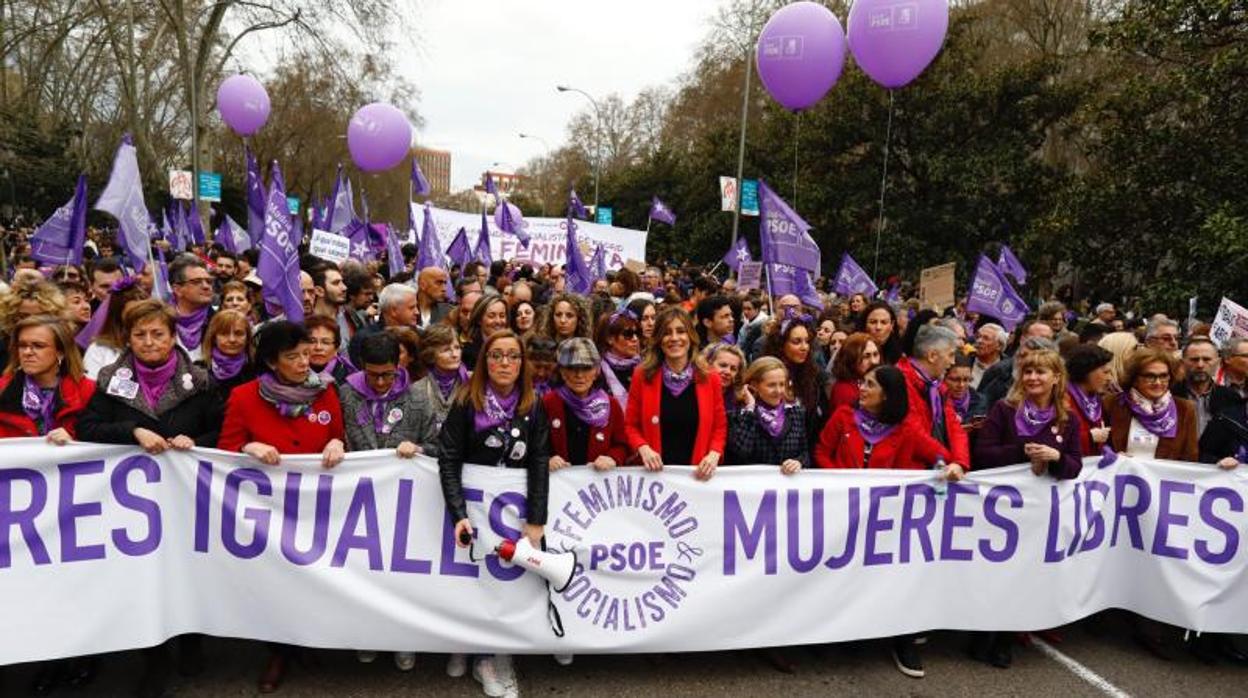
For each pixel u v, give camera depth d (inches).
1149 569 171.9
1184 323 482.3
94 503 136.6
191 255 194.7
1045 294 802.2
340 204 435.5
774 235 306.7
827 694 149.8
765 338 205.9
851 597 159.8
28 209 1373.0
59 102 1497.3
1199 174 500.7
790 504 157.6
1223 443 180.1
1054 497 166.2
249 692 141.4
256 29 961.5
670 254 1421.0
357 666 152.2
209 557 142.2
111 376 139.0
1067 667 164.4
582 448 159.6
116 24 1084.5
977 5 986.1
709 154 1187.9
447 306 258.5
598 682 150.5
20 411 140.3
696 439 159.3
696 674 155.3
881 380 165.0
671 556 153.7
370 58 987.9
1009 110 854.5
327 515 144.5
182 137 1658.5
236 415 143.5
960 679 157.9
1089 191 555.5
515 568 148.1
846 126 906.1
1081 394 174.6
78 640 135.2
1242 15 466.6
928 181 884.0
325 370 171.9
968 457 169.3
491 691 143.3
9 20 1210.6
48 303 167.8
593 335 212.2
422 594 146.4
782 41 329.4
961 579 164.1
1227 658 170.1
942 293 435.5
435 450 152.2
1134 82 520.4
